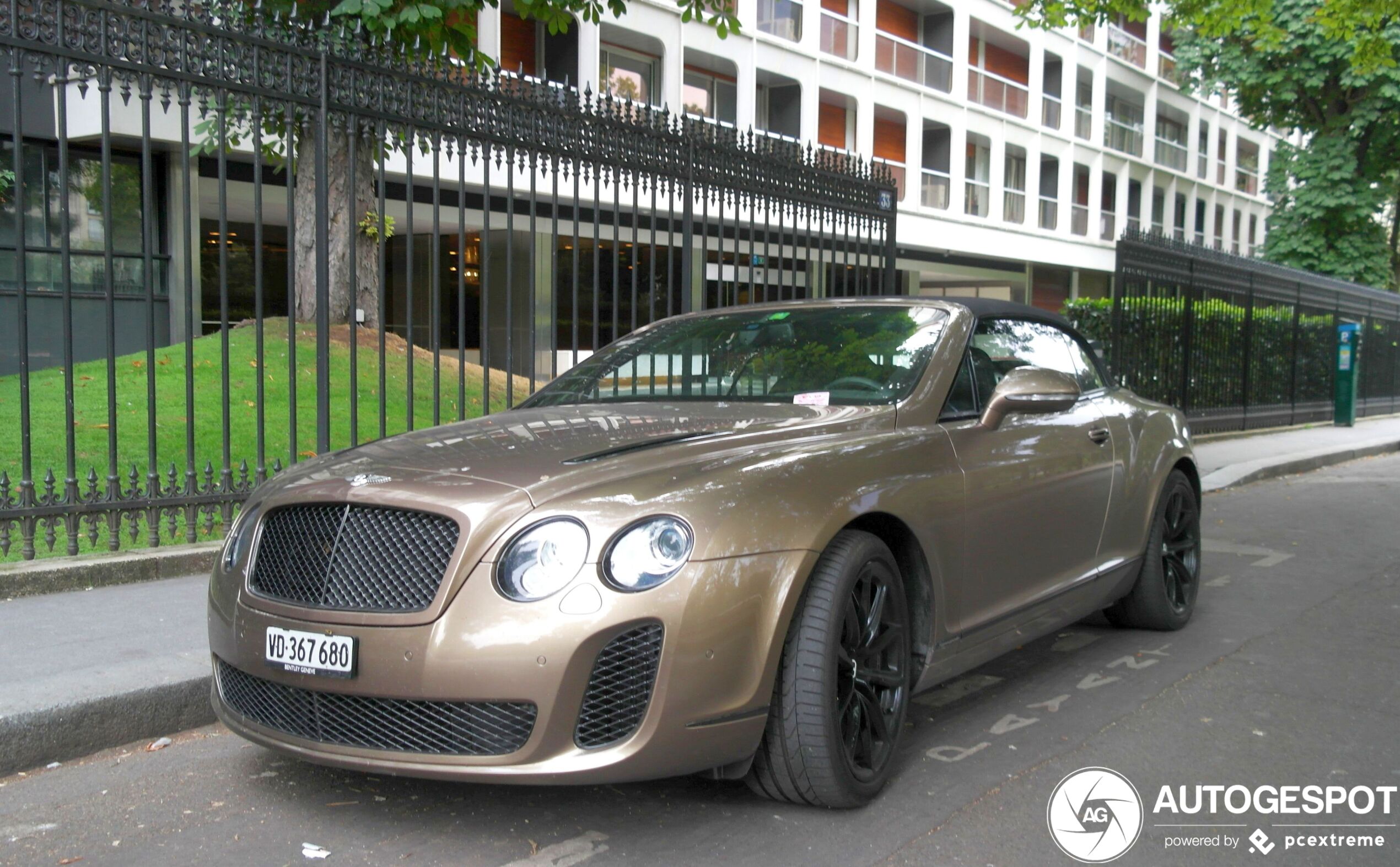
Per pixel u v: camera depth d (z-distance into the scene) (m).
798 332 4.19
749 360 4.11
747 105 23.28
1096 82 34.19
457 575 2.68
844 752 2.96
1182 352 13.53
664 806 3.11
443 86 6.00
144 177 5.05
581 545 2.67
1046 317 4.82
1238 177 43.62
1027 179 31.84
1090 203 34.50
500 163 6.25
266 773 3.41
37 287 13.77
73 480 5.10
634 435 3.31
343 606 2.80
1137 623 5.11
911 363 3.84
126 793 3.26
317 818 3.07
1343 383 17.31
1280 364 16.31
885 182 9.05
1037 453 4.01
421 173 15.89
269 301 18.89
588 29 20.05
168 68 5.03
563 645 2.60
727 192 7.63
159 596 4.94
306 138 6.72
